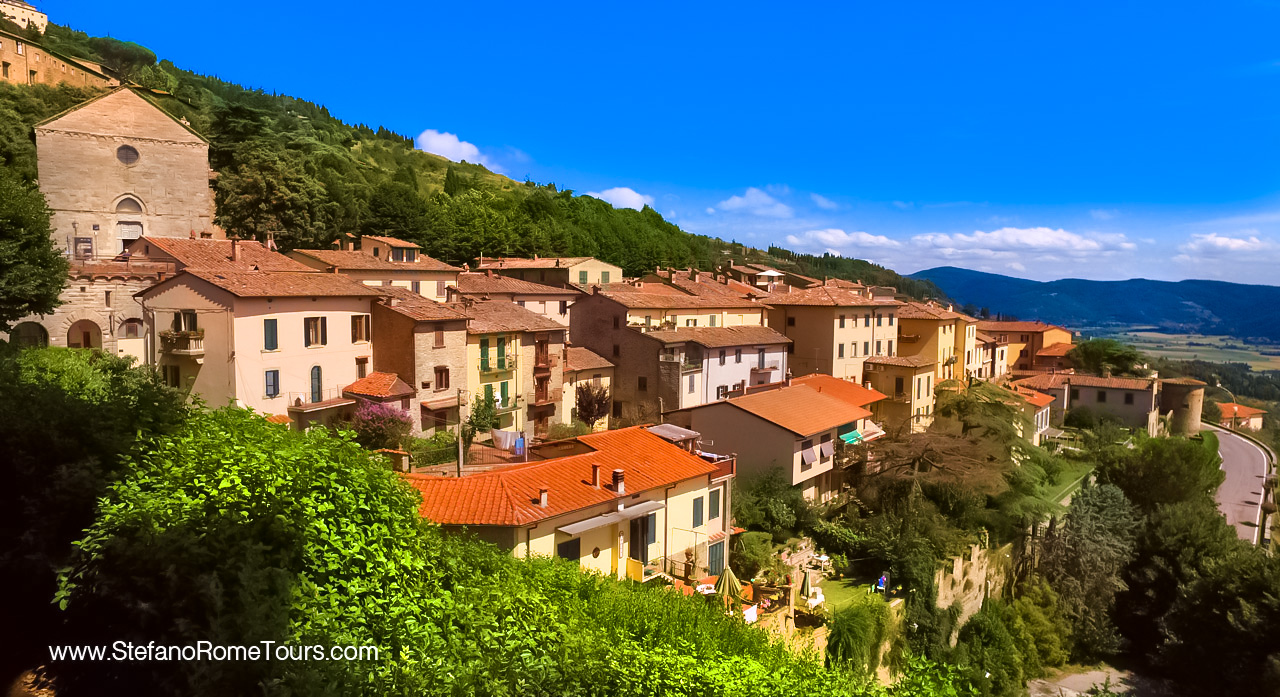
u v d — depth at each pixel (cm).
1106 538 5356
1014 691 4356
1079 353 11581
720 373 6406
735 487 4581
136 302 5272
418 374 4744
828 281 9431
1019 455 6194
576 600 1950
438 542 1739
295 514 1334
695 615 2148
